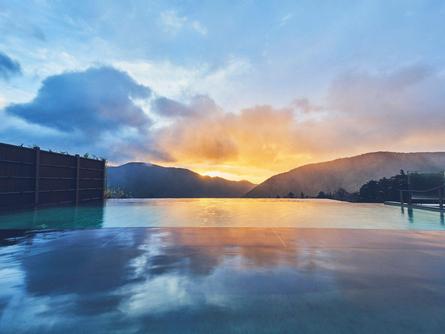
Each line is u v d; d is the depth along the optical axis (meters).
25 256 3.20
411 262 2.99
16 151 8.73
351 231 4.83
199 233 4.63
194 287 2.26
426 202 11.27
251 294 2.12
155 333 1.59
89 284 2.33
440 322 1.71
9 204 8.53
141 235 4.45
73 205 11.29
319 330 1.62
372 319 1.75
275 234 4.55
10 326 1.67
